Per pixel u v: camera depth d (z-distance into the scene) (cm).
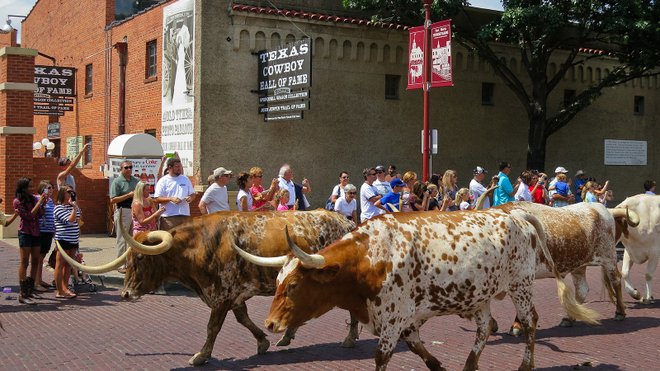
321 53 2020
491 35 1986
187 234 768
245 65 1916
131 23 2336
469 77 2294
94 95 2666
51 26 3192
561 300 737
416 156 2202
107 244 1839
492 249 662
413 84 1656
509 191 1376
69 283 1269
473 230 661
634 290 1141
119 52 2400
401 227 634
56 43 3123
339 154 2059
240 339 891
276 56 1830
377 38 2108
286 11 1953
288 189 1295
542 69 2148
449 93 2255
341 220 848
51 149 2889
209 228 774
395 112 2156
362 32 2080
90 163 2727
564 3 1973
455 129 2269
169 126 2064
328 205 1541
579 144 2570
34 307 1100
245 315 816
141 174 1781
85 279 1277
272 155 1958
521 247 695
